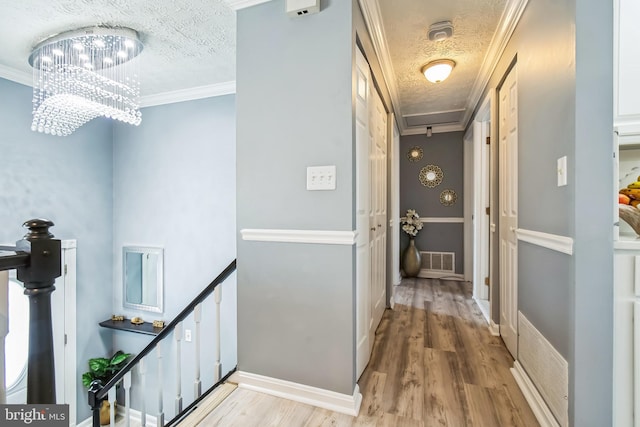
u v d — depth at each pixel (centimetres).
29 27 207
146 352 207
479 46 234
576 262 115
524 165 175
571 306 117
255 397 163
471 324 271
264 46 169
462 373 185
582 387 113
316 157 158
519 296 182
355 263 158
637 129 110
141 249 357
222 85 311
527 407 151
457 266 461
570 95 118
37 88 268
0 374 75
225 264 321
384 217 298
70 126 271
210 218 328
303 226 161
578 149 114
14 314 278
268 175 169
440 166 469
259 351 171
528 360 164
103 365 337
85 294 340
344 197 152
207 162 328
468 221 446
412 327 264
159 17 199
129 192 363
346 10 151
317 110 158
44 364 80
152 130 352
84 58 248
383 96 271
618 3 111
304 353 161
